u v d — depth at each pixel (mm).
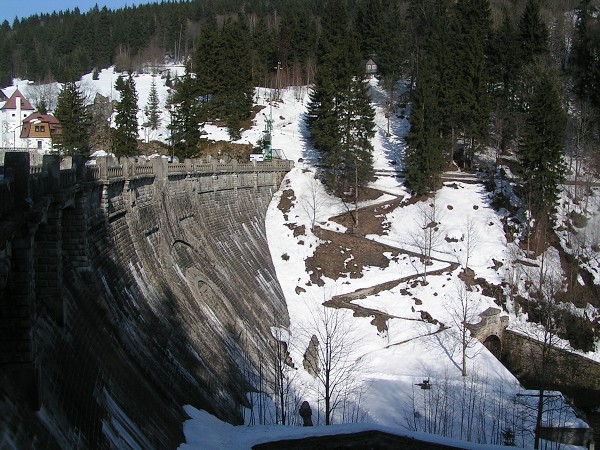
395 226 80062
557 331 63094
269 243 76500
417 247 75562
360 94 86438
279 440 34125
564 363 60188
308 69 132125
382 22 132875
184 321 41750
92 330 27469
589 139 90812
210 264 55125
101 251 34594
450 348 59781
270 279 68125
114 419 23781
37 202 21094
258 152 98000
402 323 64062
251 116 113812
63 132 86562
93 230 34125
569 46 119688
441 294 67562
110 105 121750
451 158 94000
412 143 85688
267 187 83688
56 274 24156
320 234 77500
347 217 81625
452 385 53594
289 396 48438
